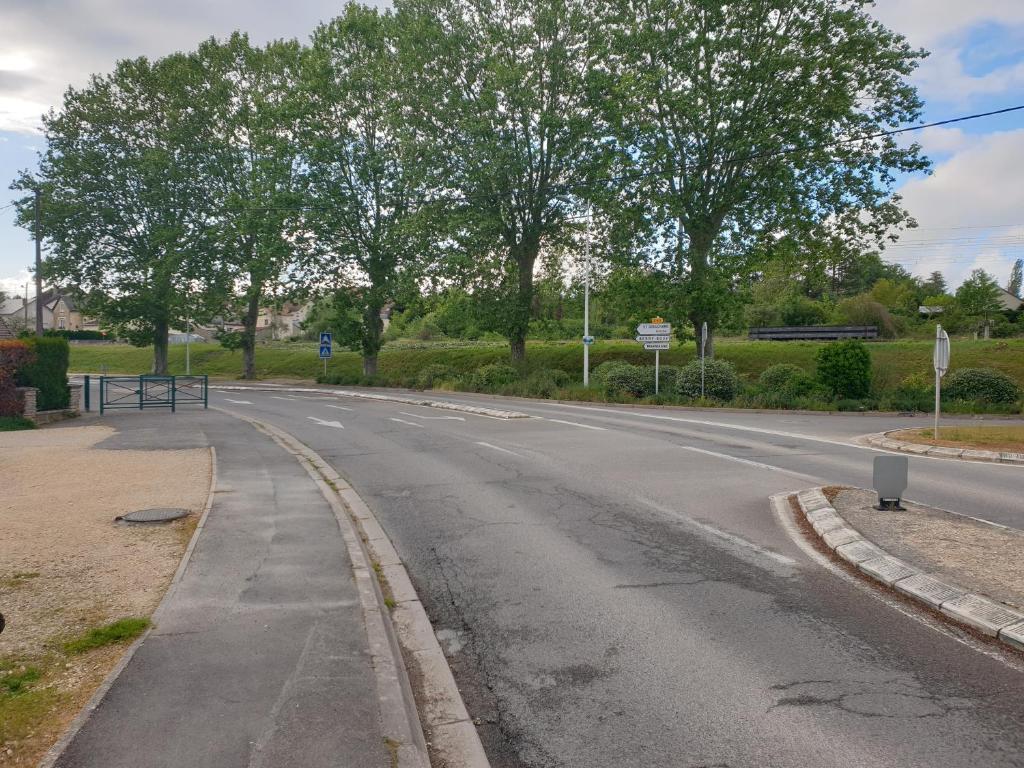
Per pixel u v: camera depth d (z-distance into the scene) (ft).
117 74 156.46
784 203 104.22
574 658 16.37
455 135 123.75
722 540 26.05
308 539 24.80
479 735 13.17
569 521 29.01
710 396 96.73
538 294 138.82
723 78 104.42
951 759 12.10
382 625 17.08
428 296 133.39
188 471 39.45
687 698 14.38
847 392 92.12
